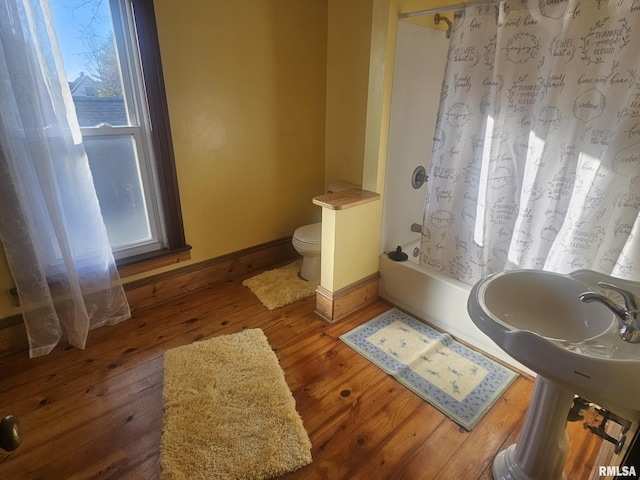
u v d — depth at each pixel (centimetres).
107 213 215
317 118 294
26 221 171
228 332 218
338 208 201
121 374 184
